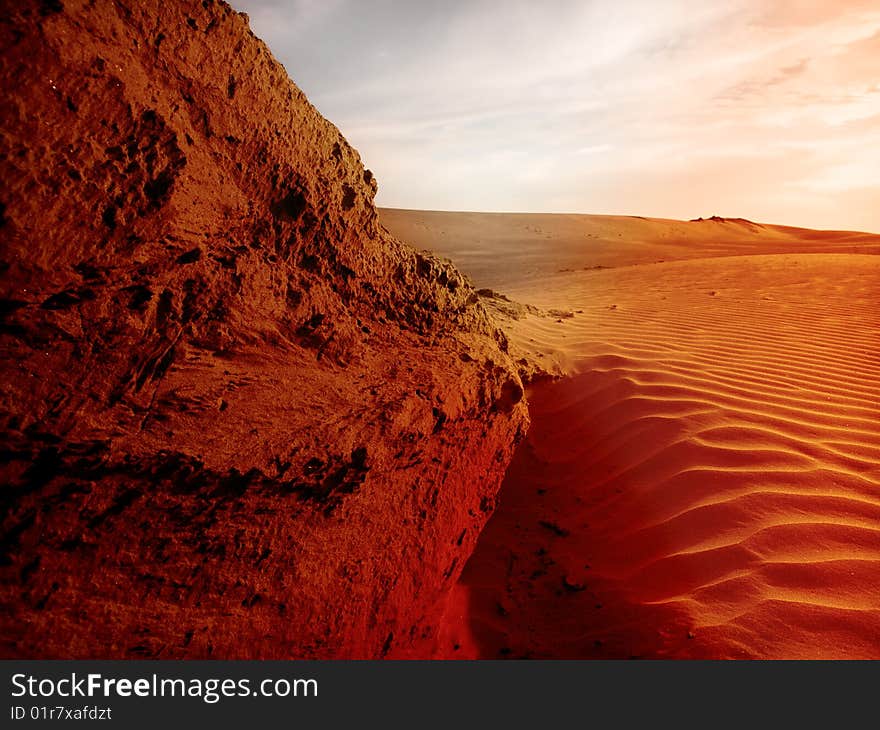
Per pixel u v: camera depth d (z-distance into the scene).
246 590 1.72
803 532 2.65
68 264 1.41
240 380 1.74
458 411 2.41
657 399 4.22
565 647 2.54
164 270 1.61
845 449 3.24
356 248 2.38
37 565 1.35
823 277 8.66
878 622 2.12
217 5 1.82
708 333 5.76
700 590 2.53
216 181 1.81
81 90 1.39
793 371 4.50
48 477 1.37
